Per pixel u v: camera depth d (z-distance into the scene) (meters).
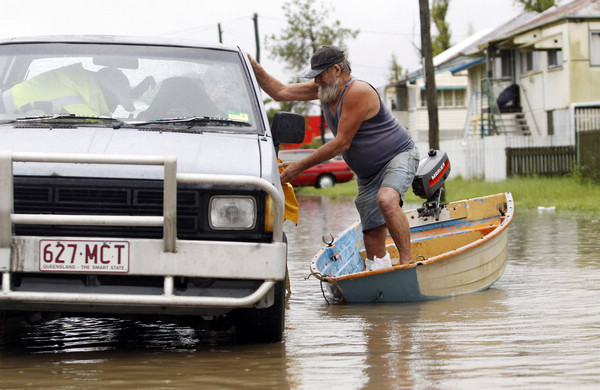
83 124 5.64
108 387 4.27
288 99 8.07
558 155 29.83
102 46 6.28
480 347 5.23
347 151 7.61
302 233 15.02
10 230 4.62
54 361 4.93
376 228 7.79
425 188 8.57
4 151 4.61
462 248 7.45
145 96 5.95
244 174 4.94
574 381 4.29
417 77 52.19
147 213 4.79
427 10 21.64
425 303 7.25
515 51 35.50
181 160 4.98
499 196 9.28
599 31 31.09
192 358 5.01
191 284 4.84
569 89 31.02
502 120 34.34
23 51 6.23
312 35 53.41
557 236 13.10
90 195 4.78
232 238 4.84
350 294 7.29
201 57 6.30
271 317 5.32
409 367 4.70
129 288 4.79
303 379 4.44
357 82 7.33
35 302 4.68
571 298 7.27
